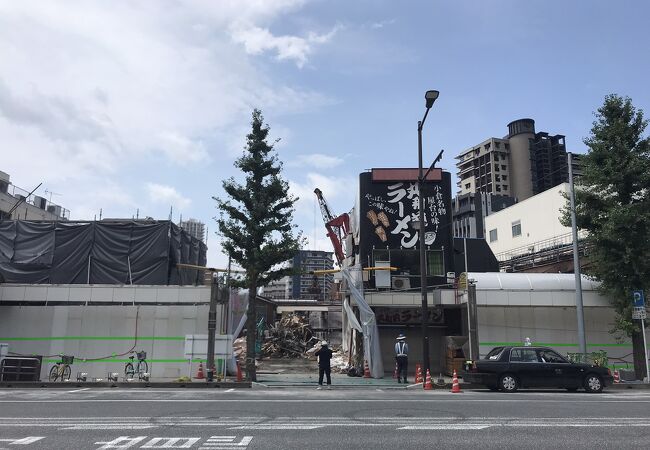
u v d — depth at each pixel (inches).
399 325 1021.8
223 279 924.0
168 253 1015.0
